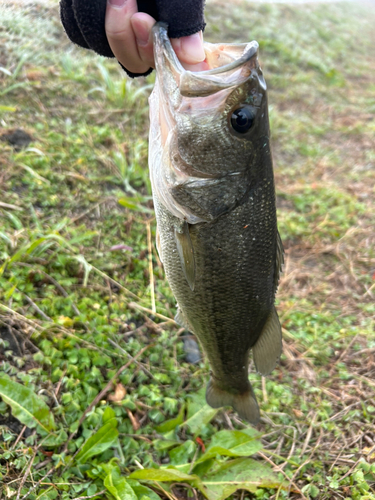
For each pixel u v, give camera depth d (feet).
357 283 2.02
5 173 1.75
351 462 1.28
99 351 1.35
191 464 1.19
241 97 0.84
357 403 1.47
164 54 0.81
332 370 1.60
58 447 1.13
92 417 1.20
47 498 1.01
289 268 2.05
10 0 2.19
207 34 3.59
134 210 1.93
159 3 0.80
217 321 1.04
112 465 1.13
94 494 1.07
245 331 1.07
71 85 2.35
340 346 1.69
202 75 0.80
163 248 1.01
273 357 1.13
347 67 4.43
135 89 2.60
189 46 0.83
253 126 0.86
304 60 4.06
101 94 2.41
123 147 2.17
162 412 1.34
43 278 1.48
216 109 0.85
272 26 4.24
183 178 0.89
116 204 1.90
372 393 1.51
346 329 1.77
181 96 0.84
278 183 2.58
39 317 1.37
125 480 1.08
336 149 3.09
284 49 3.97
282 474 1.23
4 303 1.33
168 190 0.90
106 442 1.15
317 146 3.03
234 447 1.24
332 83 4.01
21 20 2.24
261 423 1.39
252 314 1.04
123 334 1.47
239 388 1.20
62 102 2.24
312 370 1.59
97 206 1.84
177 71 0.81
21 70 2.22
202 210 0.90
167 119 0.86
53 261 1.54
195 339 1.59
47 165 1.87
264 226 0.94
